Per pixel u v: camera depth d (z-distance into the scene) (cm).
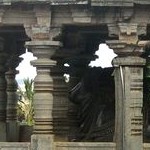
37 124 1441
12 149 1441
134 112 1437
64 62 1806
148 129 1780
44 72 1454
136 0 1399
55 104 1750
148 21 1440
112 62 1473
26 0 1413
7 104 1944
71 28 1698
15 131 1938
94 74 1878
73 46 1828
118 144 1441
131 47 1444
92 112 1830
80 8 1434
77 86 1895
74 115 1850
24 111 4566
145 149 1433
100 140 1709
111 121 1748
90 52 1944
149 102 1934
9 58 1912
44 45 1440
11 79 1950
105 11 1436
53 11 1449
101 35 1891
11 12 1458
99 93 1844
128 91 1442
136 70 1452
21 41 1942
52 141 1432
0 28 1678
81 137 1756
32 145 1430
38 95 1445
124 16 1427
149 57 1878
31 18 1459
